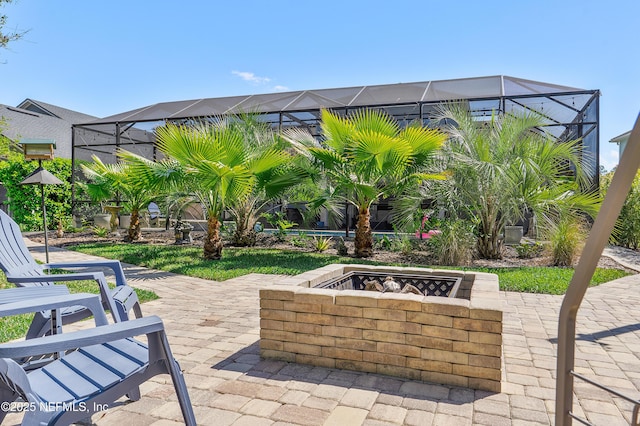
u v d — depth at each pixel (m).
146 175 8.03
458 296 3.99
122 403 2.52
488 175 7.67
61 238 12.87
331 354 3.08
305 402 2.56
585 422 1.37
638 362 3.27
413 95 13.10
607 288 6.02
